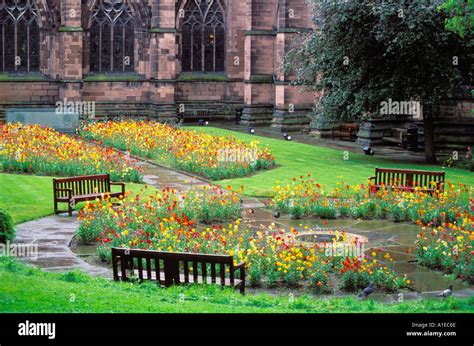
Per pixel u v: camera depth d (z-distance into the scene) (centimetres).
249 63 6419
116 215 2755
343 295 2142
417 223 2752
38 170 3988
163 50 6372
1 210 2572
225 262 2006
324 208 3142
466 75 4497
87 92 6312
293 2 6097
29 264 2389
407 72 4381
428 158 4612
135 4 6375
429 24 4188
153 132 4803
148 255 2061
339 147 5269
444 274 2375
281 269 2236
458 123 5053
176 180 3944
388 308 1828
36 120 5953
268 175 4056
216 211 3061
